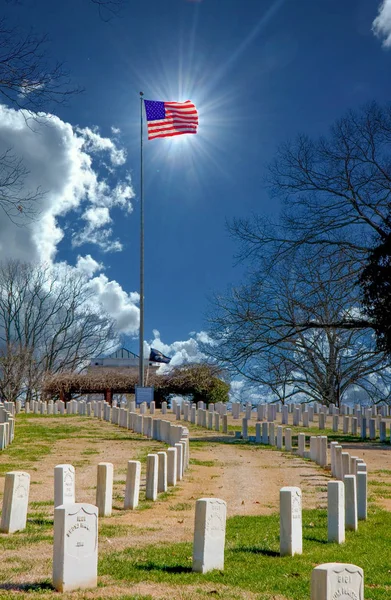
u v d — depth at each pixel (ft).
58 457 71.87
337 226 116.57
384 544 33.50
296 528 31.12
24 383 204.85
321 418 116.88
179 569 27.17
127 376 184.55
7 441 83.97
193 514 42.22
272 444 90.89
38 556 28.53
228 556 29.96
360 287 107.55
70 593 22.98
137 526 37.40
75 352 215.92
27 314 211.82
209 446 88.63
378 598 23.65
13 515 34.55
